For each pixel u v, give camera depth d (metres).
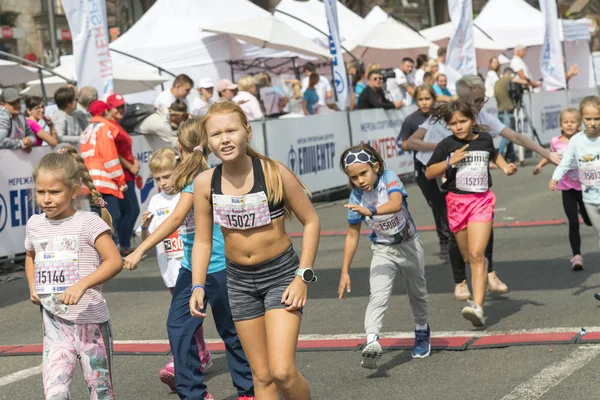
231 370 5.29
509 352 6.09
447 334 6.73
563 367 5.62
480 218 6.82
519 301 7.64
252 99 14.76
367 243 11.29
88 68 12.35
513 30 25.11
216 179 4.34
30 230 4.64
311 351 6.54
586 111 7.37
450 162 6.80
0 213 10.54
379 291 5.88
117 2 30.55
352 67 18.81
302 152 14.65
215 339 7.15
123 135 10.88
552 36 21.55
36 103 11.80
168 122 12.30
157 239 5.04
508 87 18.95
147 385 6.05
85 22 12.30
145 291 9.33
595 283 8.09
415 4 41.72
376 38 20.84
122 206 11.13
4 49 28.28
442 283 8.68
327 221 13.36
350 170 5.87
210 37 18.81
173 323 5.22
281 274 4.35
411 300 6.16
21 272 10.73
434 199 9.56
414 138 9.12
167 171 5.80
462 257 7.62
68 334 4.55
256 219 4.28
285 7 22.14
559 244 10.09
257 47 19.22
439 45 25.05
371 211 5.66
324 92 18.55
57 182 4.48
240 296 4.41
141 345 7.07
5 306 9.08
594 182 7.47
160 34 18.86
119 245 11.20
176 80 12.45
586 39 25.16
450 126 6.96
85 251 4.57
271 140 13.91
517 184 15.92
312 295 8.51
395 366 6.03
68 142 11.38
